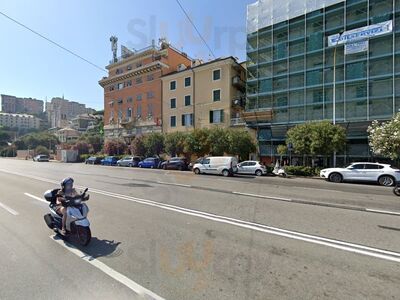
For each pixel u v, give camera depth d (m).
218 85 34.12
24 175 19.22
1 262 4.04
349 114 25.34
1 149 86.12
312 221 6.41
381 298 3.02
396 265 3.93
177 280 3.46
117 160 39.19
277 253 4.39
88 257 4.22
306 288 3.25
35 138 83.31
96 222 6.30
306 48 27.95
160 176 18.47
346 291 3.18
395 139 16.42
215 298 3.02
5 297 3.07
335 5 26.38
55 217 5.40
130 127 44.28
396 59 23.47
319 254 4.35
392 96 23.19
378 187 14.09
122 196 9.93
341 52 26.09
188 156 31.34
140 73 43.31
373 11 24.70
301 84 28.25
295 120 28.23
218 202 8.80
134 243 4.86
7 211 7.41
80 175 19.23
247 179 17.58
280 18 29.66
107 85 49.62
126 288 3.26
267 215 7.01
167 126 39.38
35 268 3.82
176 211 7.45
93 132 80.75
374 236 5.29
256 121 30.44
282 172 21.39
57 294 3.13
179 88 38.12
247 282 3.40
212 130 28.44
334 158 24.31
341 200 9.30
